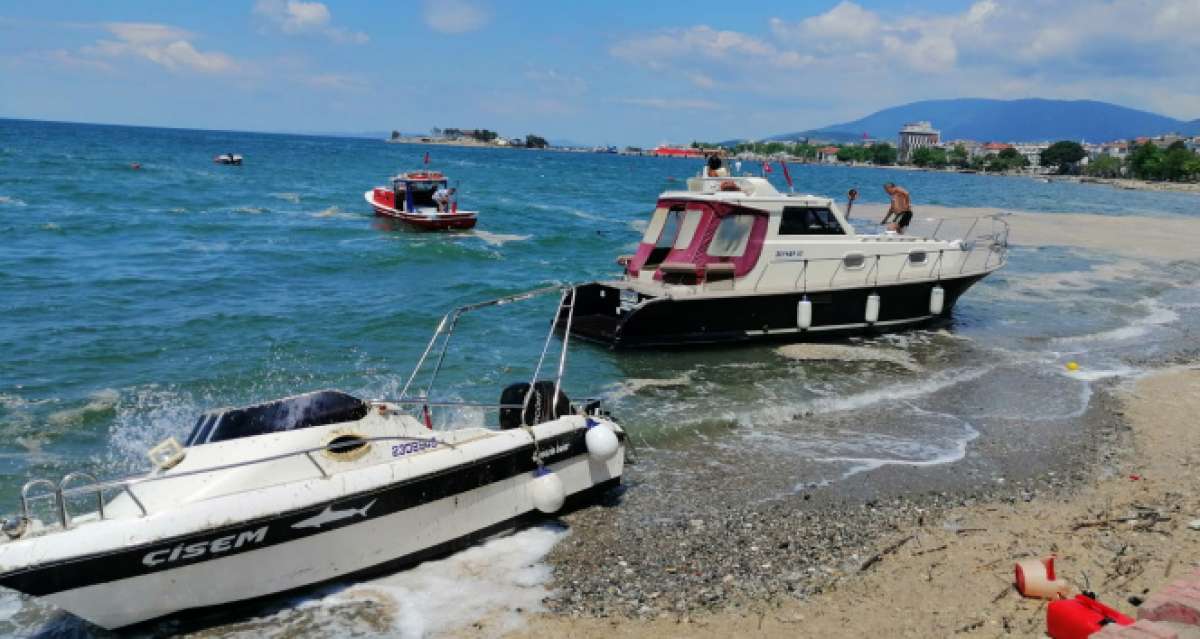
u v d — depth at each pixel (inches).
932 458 395.9
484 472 288.5
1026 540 302.7
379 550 266.8
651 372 530.6
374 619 247.3
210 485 246.1
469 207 1744.6
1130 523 315.6
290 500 245.8
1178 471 379.6
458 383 482.6
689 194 617.6
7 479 329.7
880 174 6796.3
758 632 241.4
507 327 630.5
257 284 772.0
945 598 259.1
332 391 281.0
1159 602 209.2
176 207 1462.8
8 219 1138.7
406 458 273.9
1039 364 577.6
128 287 722.2
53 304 637.3
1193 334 693.3
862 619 247.8
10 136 4722.0
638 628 244.5
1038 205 2669.8
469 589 265.3
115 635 235.3
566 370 523.8
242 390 455.8
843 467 382.0
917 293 660.1
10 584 209.3
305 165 3371.1
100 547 219.0
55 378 458.9
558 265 971.3
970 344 634.8
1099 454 403.9
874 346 619.2
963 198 2947.8
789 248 606.5
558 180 3189.0
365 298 722.8
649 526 315.3
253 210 1472.7
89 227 1107.3
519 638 238.1
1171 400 494.6
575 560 286.7
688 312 571.2
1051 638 230.8
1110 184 6683.1
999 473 378.0
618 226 1467.8
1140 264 1132.5
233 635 238.5
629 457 386.9
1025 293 872.3
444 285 804.6
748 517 325.1
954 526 318.0
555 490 299.9
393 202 1341.0
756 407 463.2
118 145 4382.4
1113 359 597.9
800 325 605.0
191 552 231.8
